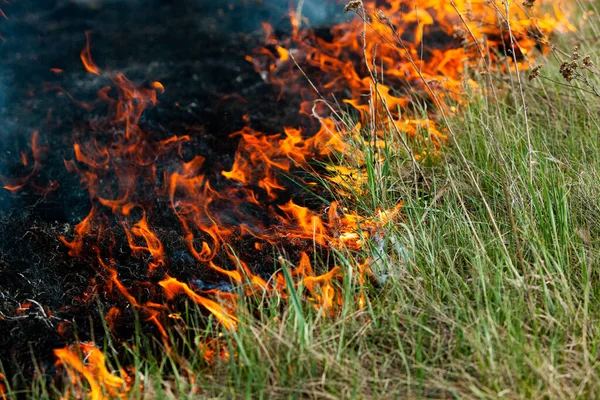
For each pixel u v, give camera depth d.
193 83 5.70
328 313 3.10
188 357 3.08
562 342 2.85
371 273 3.36
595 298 3.09
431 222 3.47
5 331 3.19
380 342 2.93
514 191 3.51
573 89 4.48
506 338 2.82
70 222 4.09
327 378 2.76
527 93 4.72
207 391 2.79
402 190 3.87
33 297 3.43
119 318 3.31
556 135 4.17
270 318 3.04
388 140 4.31
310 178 4.40
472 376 2.74
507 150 3.87
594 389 2.62
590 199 3.56
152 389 2.81
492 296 3.08
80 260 3.70
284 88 5.60
